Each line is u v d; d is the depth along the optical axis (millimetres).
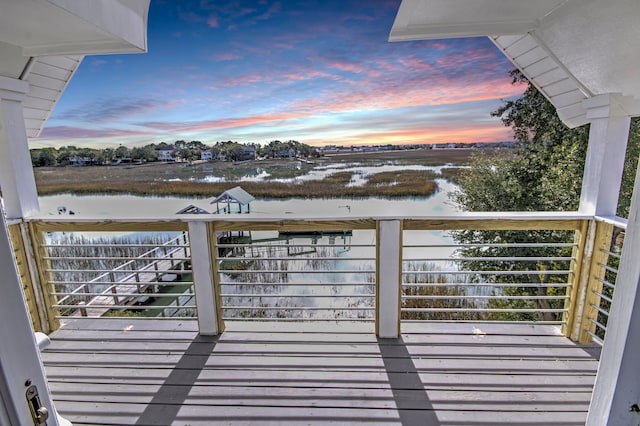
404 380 1872
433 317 6066
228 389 1828
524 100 6621
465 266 6691
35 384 510
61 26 1649
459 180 7277
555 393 1760
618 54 1595
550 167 6168
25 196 2344
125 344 2260
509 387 1808
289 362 2043
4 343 463
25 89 2303
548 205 6164
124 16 1834
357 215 2156
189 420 1627
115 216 2283
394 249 2168
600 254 2076
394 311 2248
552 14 1693
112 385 1876
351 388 1819
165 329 2436
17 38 1861
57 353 2176
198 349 2189
